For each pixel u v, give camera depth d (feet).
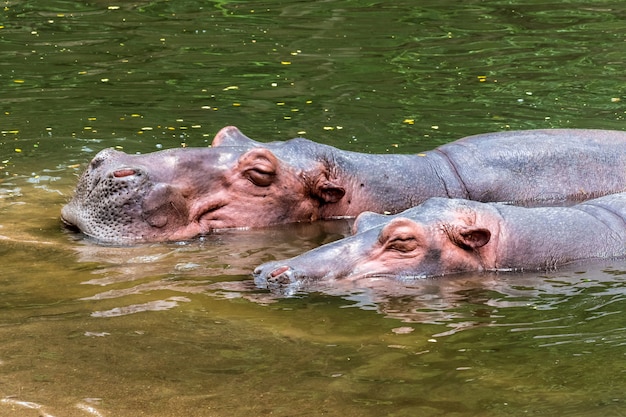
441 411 38.22
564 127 80.79
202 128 82.02
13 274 53.72
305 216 65.26
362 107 87.61
